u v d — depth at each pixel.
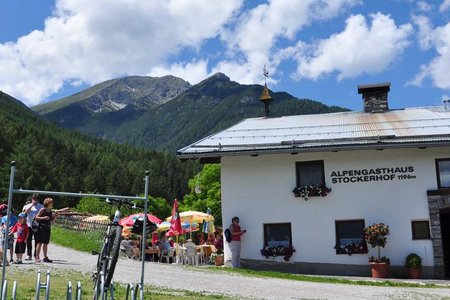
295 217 21.34
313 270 20.89
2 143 101.06
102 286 7.21
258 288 14.30
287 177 21.62
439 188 20.30
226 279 15.98
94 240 24.14
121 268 17.00
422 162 20.59
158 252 25.23
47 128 166.75
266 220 21.56
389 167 20.81
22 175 91.88
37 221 16.31
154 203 78.06
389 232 20.47
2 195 81.69
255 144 21.47
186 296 11.78
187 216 27.36
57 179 102.81
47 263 16.17
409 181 20.61
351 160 21.17
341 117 25.67
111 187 119.62
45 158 102.50
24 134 121.88
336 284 16.50
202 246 26.67
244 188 21.95
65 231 28.81
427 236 20.16
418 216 20.34
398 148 20.47
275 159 21.83
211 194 48.22
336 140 20.95
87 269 15.16
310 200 21.30
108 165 130.12
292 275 18.47
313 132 22.59
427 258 20.00
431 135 20.17
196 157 21.53
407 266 19.83
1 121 110.88
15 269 14.49
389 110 26.34
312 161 21.58
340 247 20.72
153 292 12.09
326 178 21.27
